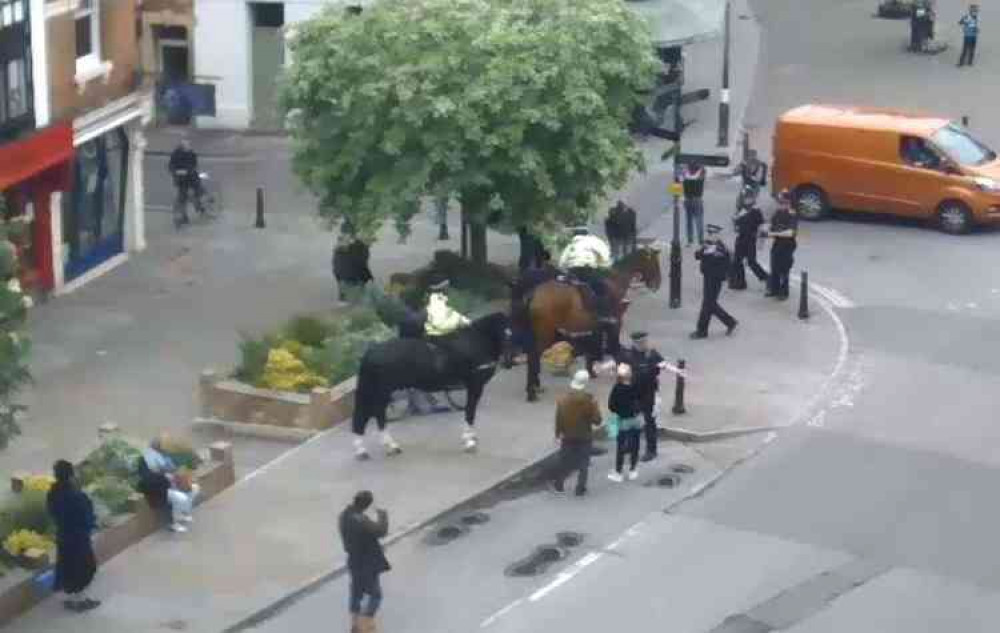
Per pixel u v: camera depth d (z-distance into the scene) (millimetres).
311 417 27188
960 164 38438
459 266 32938
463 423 27406
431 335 25953
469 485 25266
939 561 23156
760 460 26438
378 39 31516
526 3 32125
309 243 37844
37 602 21781
